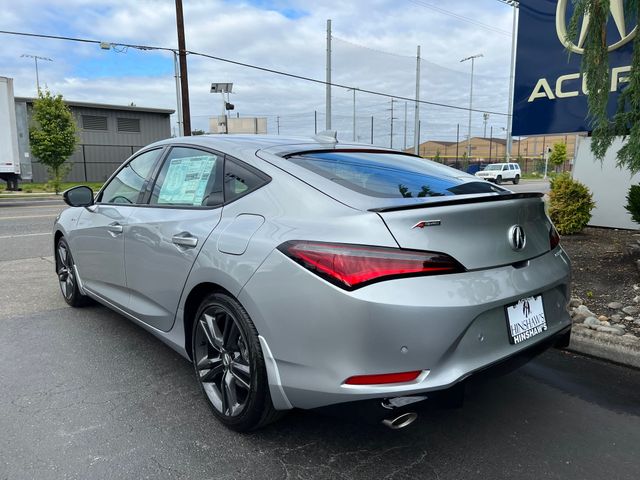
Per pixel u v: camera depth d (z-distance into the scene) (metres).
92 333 4.31
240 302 2.54
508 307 2.43
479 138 103.38
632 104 5.00
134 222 3.50
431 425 2.89
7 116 17.25
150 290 3.36
